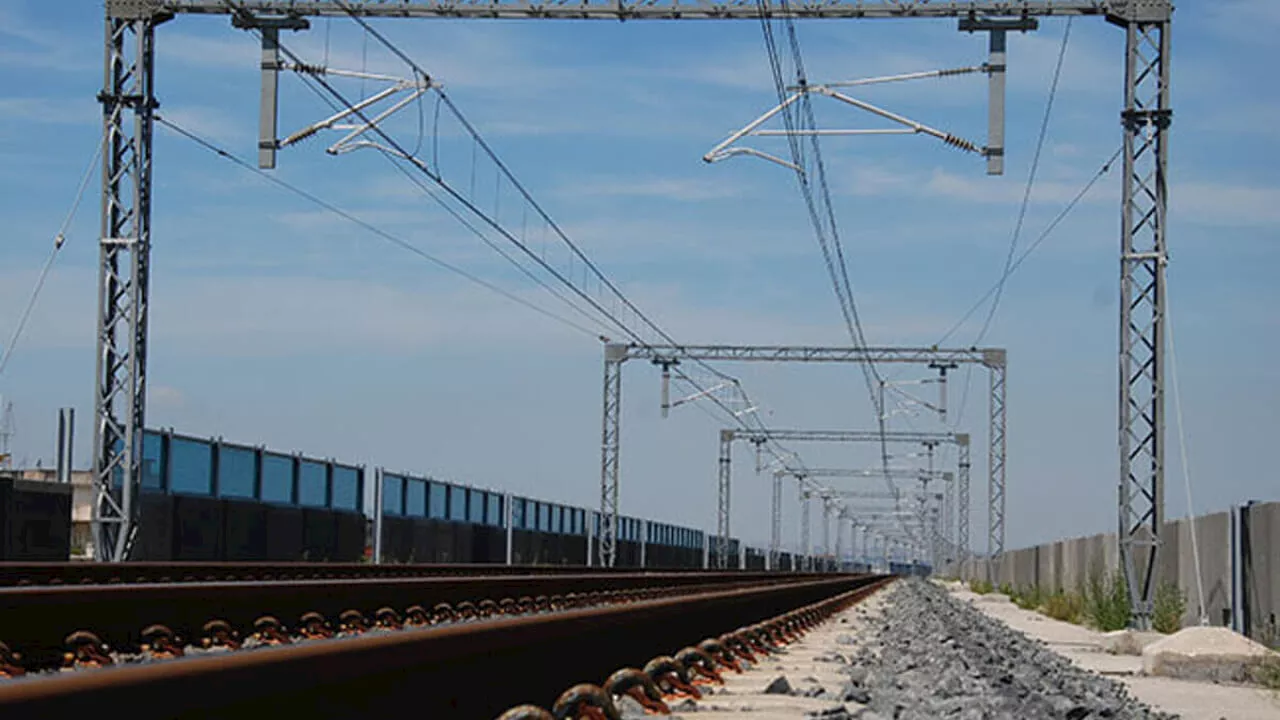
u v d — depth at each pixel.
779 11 26.62
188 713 4.47
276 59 26.53
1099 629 35.19
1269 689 18.47
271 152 26.42
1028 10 26.72
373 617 17.61
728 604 18.19
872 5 26.66
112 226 26.36
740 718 10.21
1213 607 29.70
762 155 28.08
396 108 26.08
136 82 26.45
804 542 129.50
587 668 10.48
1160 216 27.72
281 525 38.75
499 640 7.82
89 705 3.97
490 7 26.73
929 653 19.86
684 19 26.72
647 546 85.31
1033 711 12.21
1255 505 26.31
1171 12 27.53
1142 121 27.80
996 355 61.25
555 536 68.38
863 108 27.12
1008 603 62.56
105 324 26.27
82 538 40.69
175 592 13.27
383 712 6.20
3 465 45.44
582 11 26.70
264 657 4.96
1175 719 13.34
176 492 33.25
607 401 58.84
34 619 11.33
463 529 53.62
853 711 11.38
